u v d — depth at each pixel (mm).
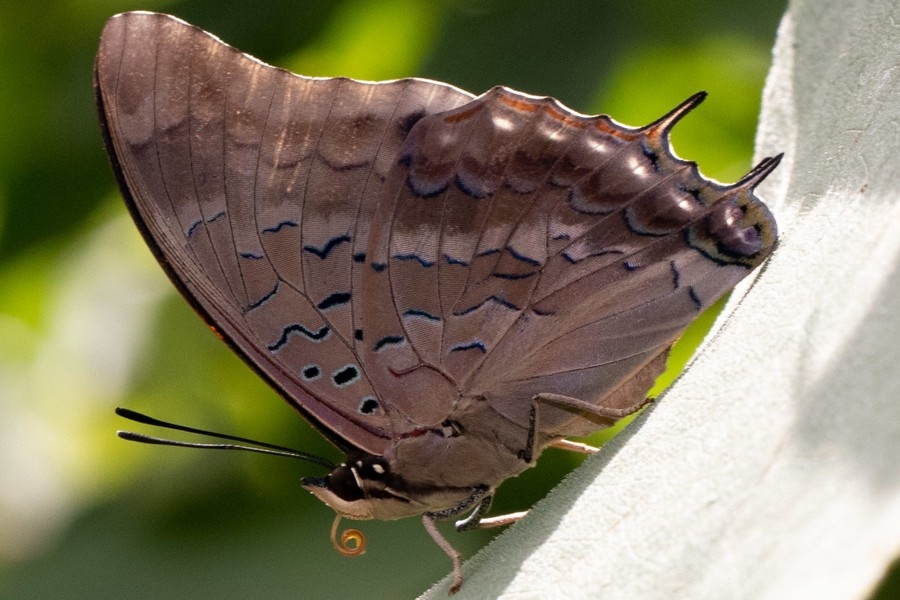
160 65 504
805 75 503
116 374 582
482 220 504
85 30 560
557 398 508
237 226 506
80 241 576
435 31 550
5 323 726
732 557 425
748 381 473
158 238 506
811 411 456
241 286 508
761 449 463
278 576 551
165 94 504
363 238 506
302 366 511
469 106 503
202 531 558
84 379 607
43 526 577
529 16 546
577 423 511
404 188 504
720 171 578
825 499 372
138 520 559
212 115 505
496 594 484
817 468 406
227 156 505
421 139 503
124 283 584
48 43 559
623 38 544
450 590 497
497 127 503
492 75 545
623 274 503
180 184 505
